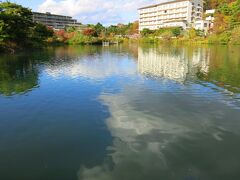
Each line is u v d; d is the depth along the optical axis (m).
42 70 28.19
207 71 27.03
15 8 59.34
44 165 8.41
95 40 103.00
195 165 8.30
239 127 11.34
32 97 16.38
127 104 14.83
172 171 7.99
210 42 89.19
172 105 14.58
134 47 78.88
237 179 7.61
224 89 18.48
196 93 17.28
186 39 102.75
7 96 16.64
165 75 24.72
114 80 22.06
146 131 10.98
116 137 10.41
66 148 9.54
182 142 9.90
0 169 8.20
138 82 21.09
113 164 8.41
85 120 12.31
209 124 11.71
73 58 42.31
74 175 7.86
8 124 11.84
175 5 143.50
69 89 18.61
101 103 15.02
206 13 133.88
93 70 28.16
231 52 51.69
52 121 12.20
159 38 116.38
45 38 86.50
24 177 7.76
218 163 8.42
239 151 9.18
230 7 102.25
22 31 57.50
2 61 37.00
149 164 8.37
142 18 166.25
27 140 10.23
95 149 9.42
